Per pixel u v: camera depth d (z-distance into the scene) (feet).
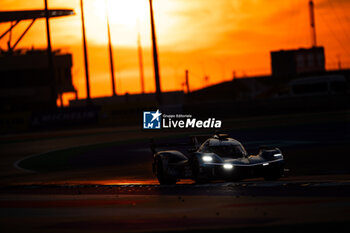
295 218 81.76
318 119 455.63
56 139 418.51
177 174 148.66
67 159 286.66
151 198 116.78
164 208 100.01
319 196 102.42
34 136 458.91
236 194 113.50
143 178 178.91
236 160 139.33
